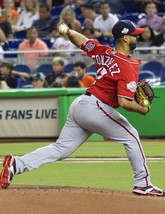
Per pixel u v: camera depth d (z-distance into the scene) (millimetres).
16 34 60375
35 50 51281
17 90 45500
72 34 23328
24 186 24469
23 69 48688
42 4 61031
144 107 22438
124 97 21953
